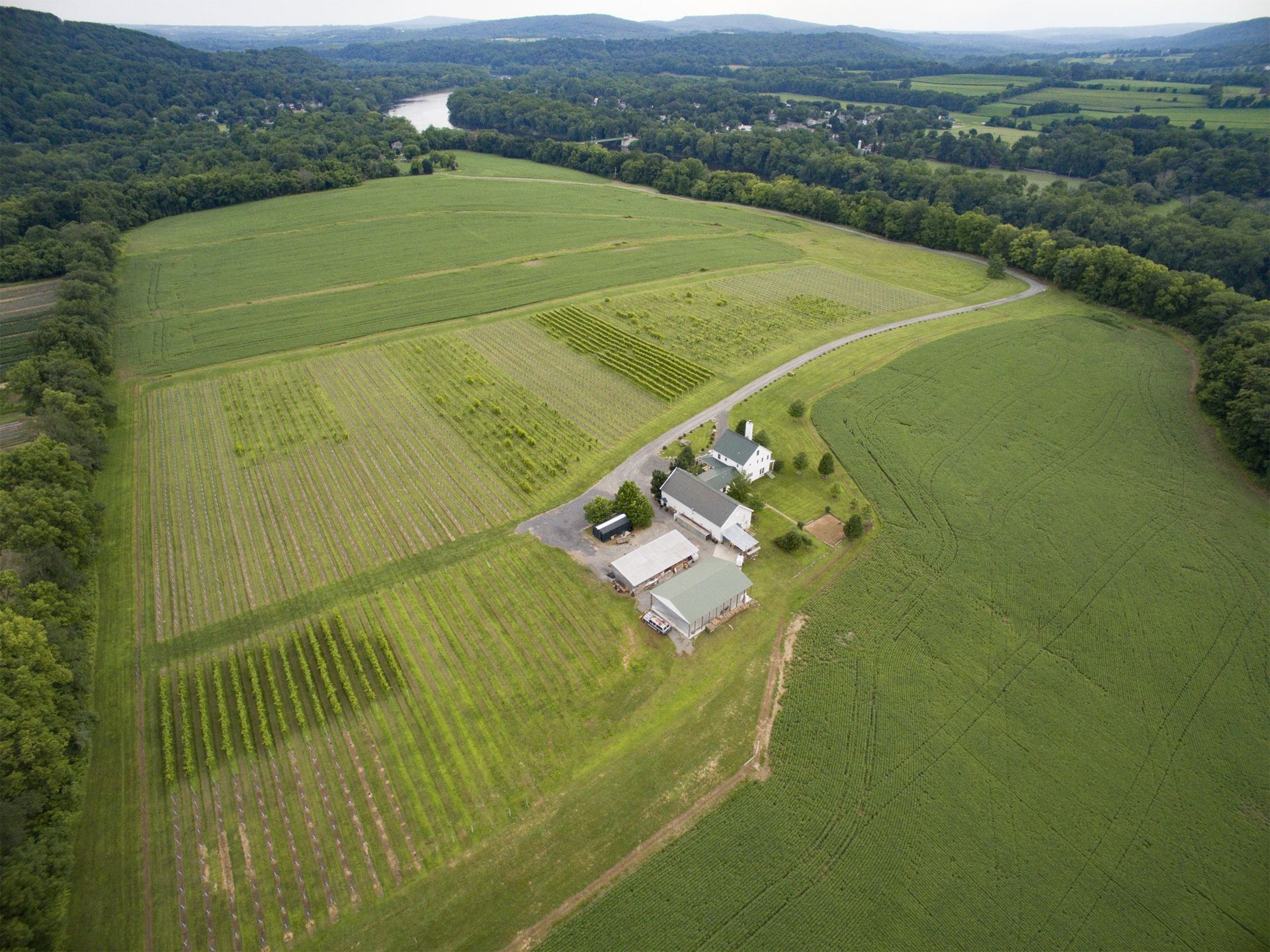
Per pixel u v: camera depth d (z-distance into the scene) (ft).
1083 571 236.43
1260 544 247.50
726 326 431.02
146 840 161.17
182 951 142.00
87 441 286.46
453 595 228.84
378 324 435.94
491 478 288.71
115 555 248.32
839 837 160.97
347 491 282.36
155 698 195.62
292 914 147.95
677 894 150.71
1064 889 151.84
